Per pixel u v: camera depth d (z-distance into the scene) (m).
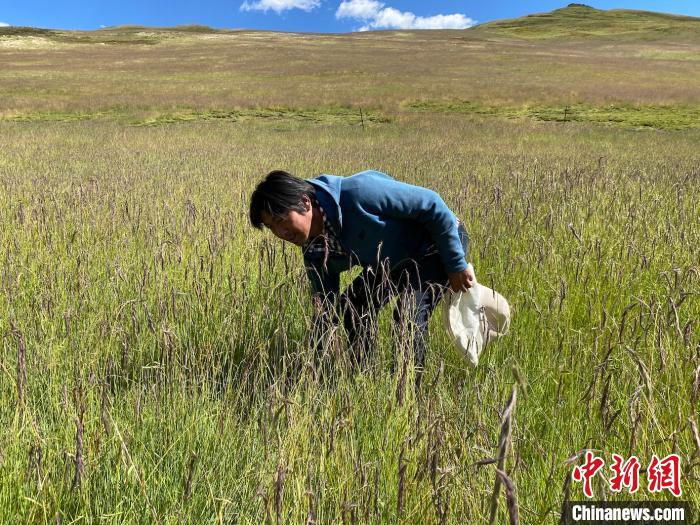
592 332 2.84
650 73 47.12
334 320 2.81
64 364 2.68
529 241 4.30
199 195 7.18
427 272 2.87
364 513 1.67
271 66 52.97
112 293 3.46
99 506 1.83
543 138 20.08
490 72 47.19
